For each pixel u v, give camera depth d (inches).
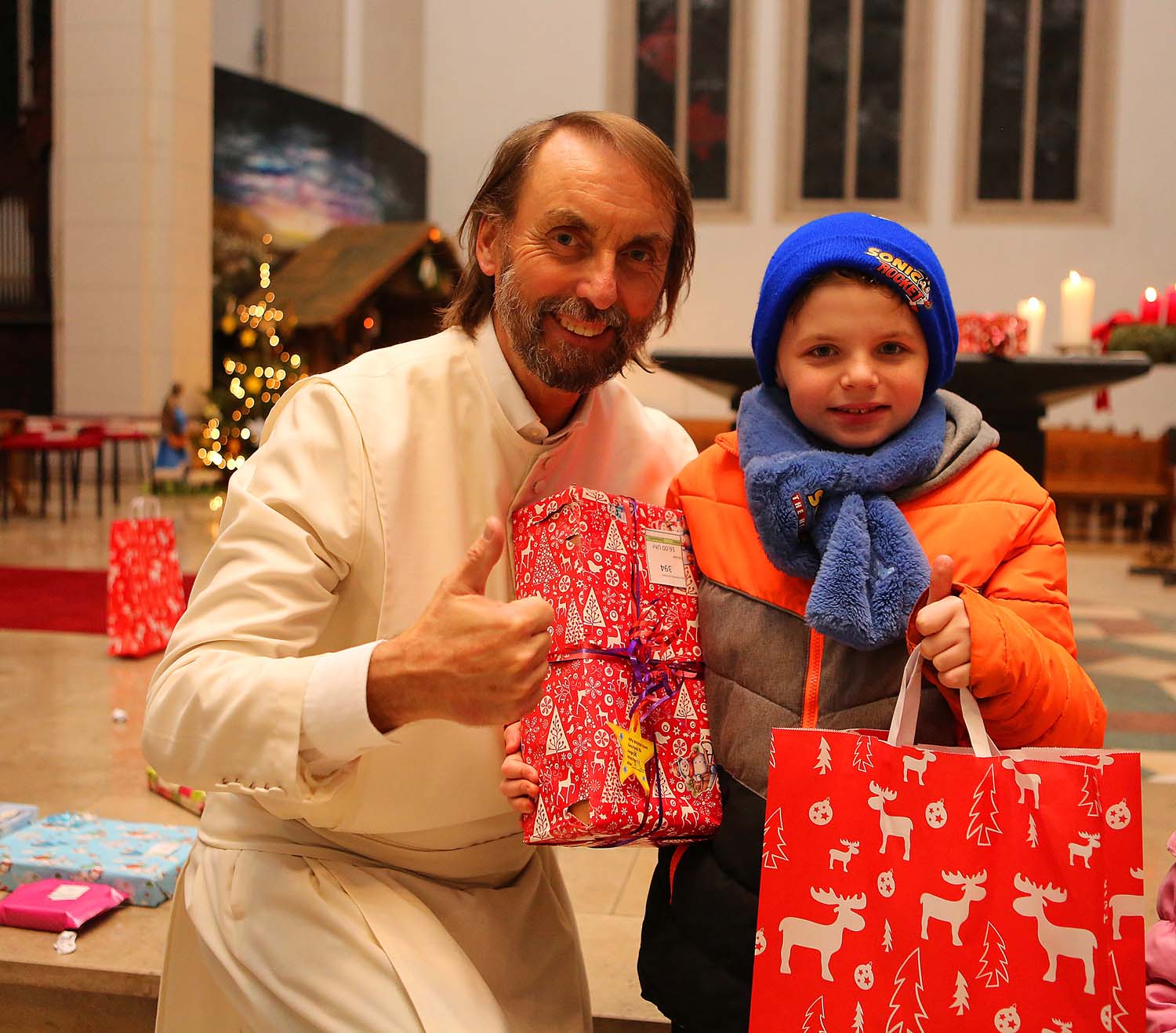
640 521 61.2
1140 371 161.0
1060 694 53.2
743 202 667.4
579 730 56.2
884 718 57.3
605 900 102.3
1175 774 137.3
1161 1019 60.8
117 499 448.1
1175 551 327.3
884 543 55.6
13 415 421.1
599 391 70.3
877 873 50.7
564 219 57.1
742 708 59.0
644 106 679.7
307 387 61.6
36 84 550.3
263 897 59.4
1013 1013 49.6
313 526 57.6
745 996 57.0
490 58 701.9
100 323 529.0
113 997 85.4
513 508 64.4
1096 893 49.3
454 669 50.1
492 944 63.8
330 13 673.6
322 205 633.6
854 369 57.2
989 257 647.1
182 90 531.2
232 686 52.7
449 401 62.2
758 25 658.2
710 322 671.8
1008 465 59.1
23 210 553.3
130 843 103.4
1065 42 638.5
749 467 58.2
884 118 656.4
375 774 59.4
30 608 237.9
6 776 132.0
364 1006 55.2
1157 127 631.8
